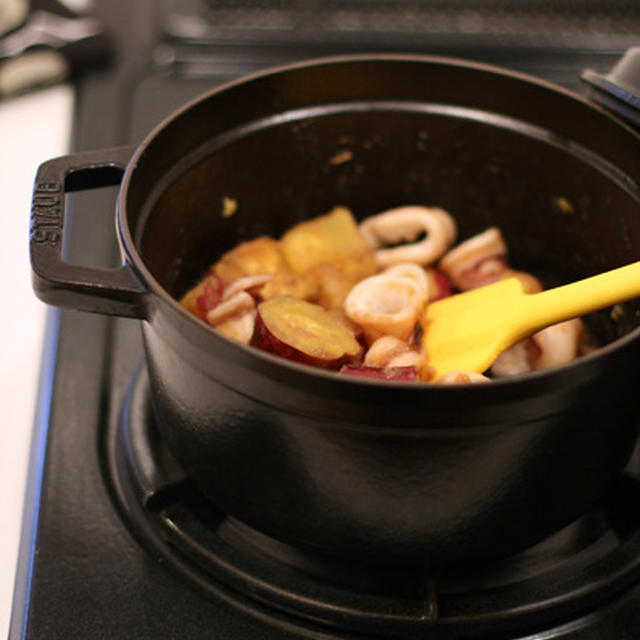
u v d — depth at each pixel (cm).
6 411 88
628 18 134
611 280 74
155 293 60
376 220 98
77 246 104
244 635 70
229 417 63
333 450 60
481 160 91
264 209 94
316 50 127
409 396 55
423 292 85
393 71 86
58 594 72
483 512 64
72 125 120
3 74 121
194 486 76
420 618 68
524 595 70
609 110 78
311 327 79
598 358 57
